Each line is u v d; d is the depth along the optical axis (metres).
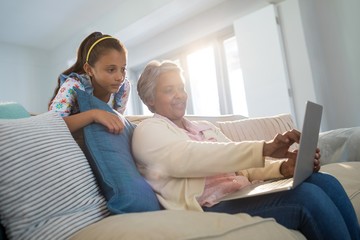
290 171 1.03
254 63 3.84
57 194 0.70
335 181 0.93
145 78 1.12
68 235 0.67
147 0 4.01
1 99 5.18
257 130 1.74
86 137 0.87
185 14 4.51
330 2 3.53
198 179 0.91
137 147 0.96
